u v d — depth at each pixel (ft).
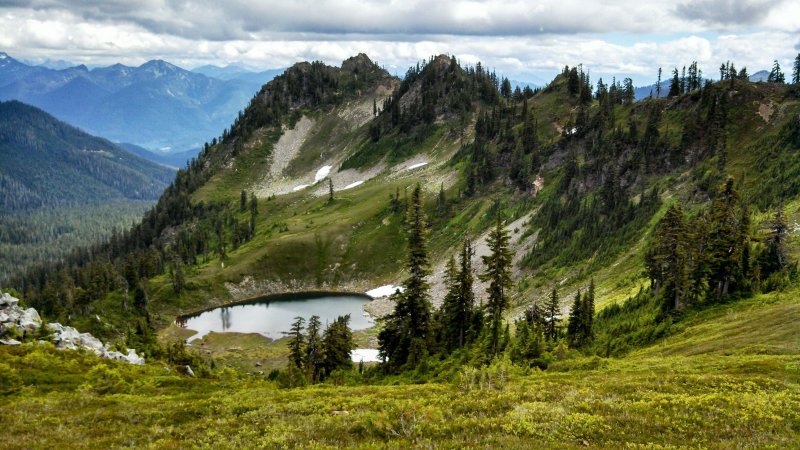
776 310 168.96
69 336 162.09
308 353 220.23
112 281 496.64
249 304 506.89
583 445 62.23
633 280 307.78
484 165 604.08
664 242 243.19
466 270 208.64
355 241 594.65
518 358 165.78
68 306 444.55
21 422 88.02
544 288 377.09
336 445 67.82
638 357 177.27
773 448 58.08
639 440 63.52
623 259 347.77
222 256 572.92
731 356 134.51
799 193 301.43
